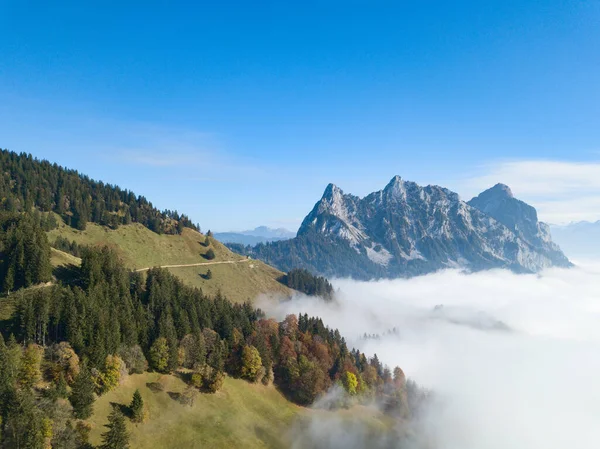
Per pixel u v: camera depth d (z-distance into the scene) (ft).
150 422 363.35
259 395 481.87
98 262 524.52
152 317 480.23
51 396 309.42
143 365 406.82
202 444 362.74
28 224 564.30
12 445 265.54
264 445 397.80
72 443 287.69
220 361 466.29
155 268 629.51
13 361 304.30
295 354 558.15
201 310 556.10
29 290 461.78
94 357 360.89
